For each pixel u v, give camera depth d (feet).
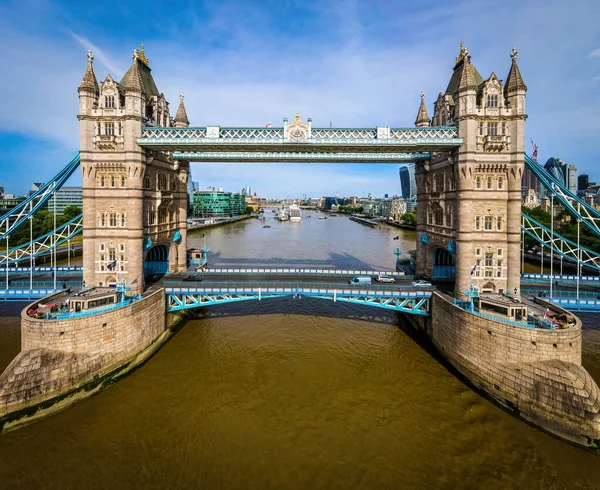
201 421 97.35
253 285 153.79
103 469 81.20
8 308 185.37
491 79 136.87
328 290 149.18
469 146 135.44
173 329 156.15
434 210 168.76
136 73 143.43
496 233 139.13
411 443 90.27
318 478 79.00
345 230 641.40
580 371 97.66
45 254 289.74
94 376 111.14
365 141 142.10
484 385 111.55
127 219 143.02
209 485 76.95
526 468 83.25
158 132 147.13
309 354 136.67
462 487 77.56
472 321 116.67
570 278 175.11
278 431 93.61
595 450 88.02
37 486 76.64
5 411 94.27
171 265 188.44
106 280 145.18
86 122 141.28
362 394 110.93
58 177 160.56
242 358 133.39
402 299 153.28
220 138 144.25
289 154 174.09
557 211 510.99
